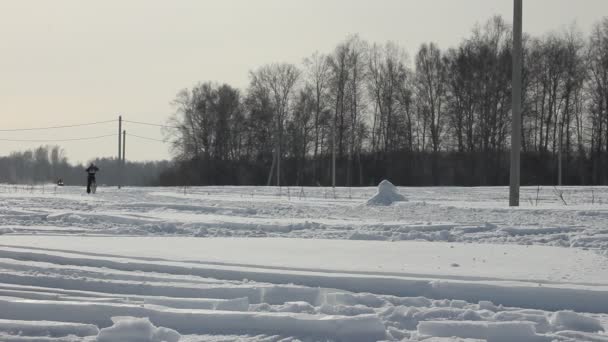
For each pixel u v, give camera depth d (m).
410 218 19.30
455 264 10.49
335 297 8.34
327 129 78.38
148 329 7.04
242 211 22.23
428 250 12.23
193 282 9.36
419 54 75.38
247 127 85.12
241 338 7.12
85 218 18.97
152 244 12.99
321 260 10.93
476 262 10.77
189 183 85.31
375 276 9.19
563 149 69.19
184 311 7.70
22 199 29.97
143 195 35.62
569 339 6.88
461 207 21.81
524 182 67.19
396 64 77.00
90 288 9.20
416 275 9.49
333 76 78.06
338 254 11.69
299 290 8.62
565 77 69.19
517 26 23.06
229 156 87.94
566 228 15.49
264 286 8.83
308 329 7.28
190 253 11.65
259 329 7.38
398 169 75.06
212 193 39.66
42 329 7.38
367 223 17.28
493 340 6.99
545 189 39.44
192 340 7.07
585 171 67.69
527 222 17.48
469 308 8.10
